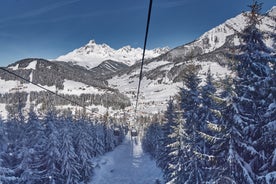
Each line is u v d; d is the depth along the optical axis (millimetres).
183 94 29141
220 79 19516
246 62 17203
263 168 16422
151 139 80875
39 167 41562
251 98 17500
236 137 17344
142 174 59312
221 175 17875
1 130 44938
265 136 15891
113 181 56375
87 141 57719
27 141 41469
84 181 50938
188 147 28109
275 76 16078
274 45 16953
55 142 40781
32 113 46594
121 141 127688
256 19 16844
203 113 26781
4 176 29891
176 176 30500
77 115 73250
